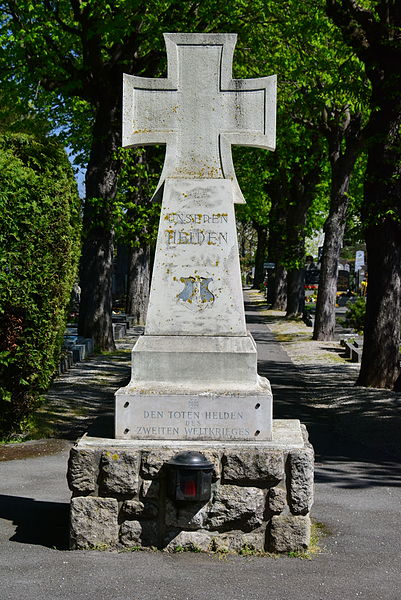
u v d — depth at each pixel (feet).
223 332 21.21
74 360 65.57
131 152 73.10
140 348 20.94
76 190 37.70
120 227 73.56
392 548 20.61
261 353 80.18
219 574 18.15
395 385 50.29
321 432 39.09
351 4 50.26
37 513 23.32
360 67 61.16
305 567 18.80
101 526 19.67
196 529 19.56
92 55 68.13
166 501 19.57
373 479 29.30
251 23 69.56
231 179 21.99
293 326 118.11
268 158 117.39
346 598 16.98
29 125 66.39
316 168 117.60
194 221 21.68
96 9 64.44
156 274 21.50
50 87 72.08
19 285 33.73
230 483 19.56
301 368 67.56
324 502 25.66
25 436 35.99
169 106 22.21
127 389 20.52
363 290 146.82
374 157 51.88
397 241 52.80
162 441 20.12
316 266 205.46
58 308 35.60
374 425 40.42
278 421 22.95
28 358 34.63
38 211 33.81
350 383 56.75
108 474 19.58
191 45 22.24
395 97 50.96
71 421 40.60
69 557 19.13
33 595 16.84
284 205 123.85
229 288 21.43
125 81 22.17
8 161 34.12
